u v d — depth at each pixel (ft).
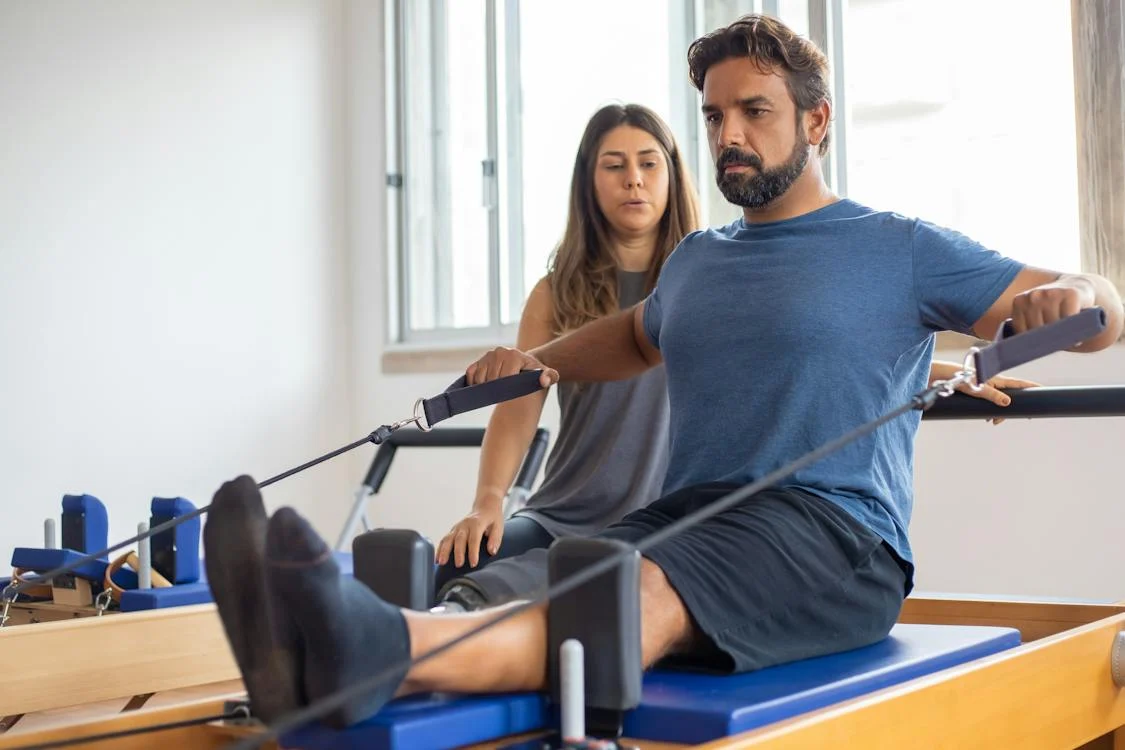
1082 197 13.03
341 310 20.38
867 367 5.90
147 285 17.83
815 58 6.22
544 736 4.19
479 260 19.30
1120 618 6.70
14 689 6.63
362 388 20.24
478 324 19.36
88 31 17.28
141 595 8.45
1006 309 5.69
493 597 5.15
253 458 19.04
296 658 3.75
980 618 7.67
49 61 16.85
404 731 3.82
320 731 3.89
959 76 14.26
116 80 17.58
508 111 18.92
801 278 6.02
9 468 16.20
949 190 14.35
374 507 19.79
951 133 14.33
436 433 10.15
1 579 9.52
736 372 6.05
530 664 4.29
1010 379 7.04
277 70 19.65
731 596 5.11
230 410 18.78
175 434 18.07
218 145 18.81
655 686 4.69
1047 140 13.70
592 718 4.20
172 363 18.07
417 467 19.29
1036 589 13.28
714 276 6.34
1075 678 6.10
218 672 7.77
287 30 19.80
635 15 17.52
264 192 19.40
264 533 3.86
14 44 16.48
